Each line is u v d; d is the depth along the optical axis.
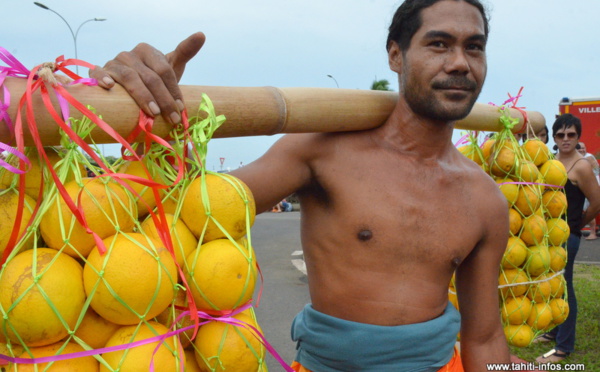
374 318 1.54
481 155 2.69
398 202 1.59
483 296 1.81
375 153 1.66
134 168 1.10
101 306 0.91
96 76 1.06
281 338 4.48
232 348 1.04
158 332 0.96
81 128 0.99
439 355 1.59
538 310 2.72
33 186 1.03
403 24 1.62
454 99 1.52
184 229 1.08
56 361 0.91
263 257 8.91
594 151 10.78
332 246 1.61
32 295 0.86
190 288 1.04
